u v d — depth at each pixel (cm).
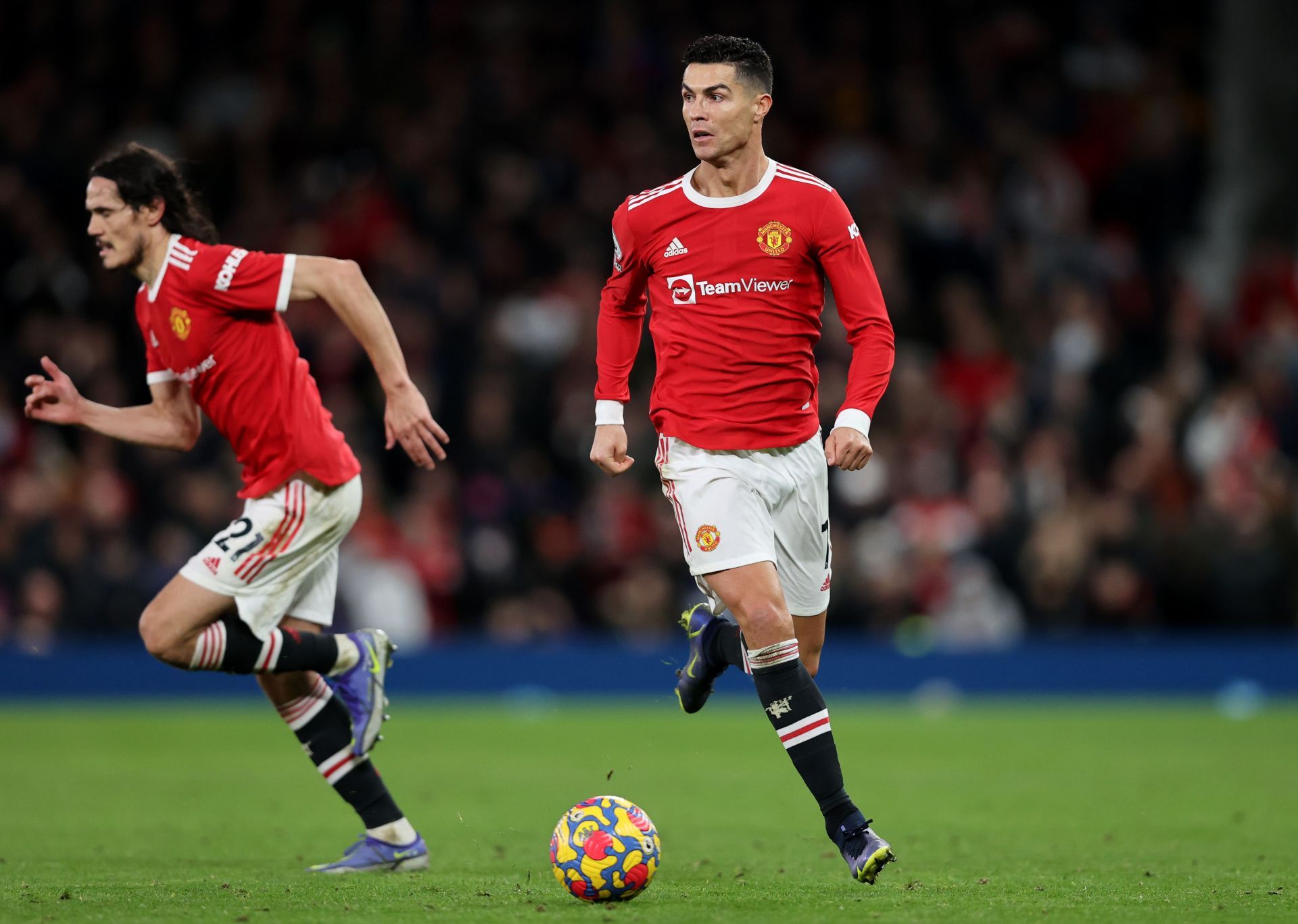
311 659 1817
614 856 1557
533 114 6062
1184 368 5206
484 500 4784
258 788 2762
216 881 1744
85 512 4406
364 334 1786
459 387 5144
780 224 1725
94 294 5266
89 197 1788
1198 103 6769
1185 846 2064
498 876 1806
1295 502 4831
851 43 6394
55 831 2220
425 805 2559
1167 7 6831
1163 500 4803
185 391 1914
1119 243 6041
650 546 4744
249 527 1795
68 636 4366
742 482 1738
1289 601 4606
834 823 1658
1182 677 4594
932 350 5534
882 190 5772
